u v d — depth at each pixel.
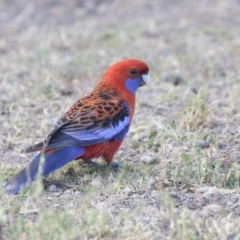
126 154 21.12
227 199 17.55
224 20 39.34
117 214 16.56
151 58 33.12
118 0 43.69
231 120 24.08
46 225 15.09
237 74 30.52
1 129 23.55
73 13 41.88
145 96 27.36
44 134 22.94
